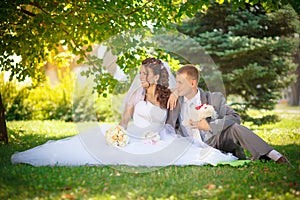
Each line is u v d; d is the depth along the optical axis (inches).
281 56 458.6
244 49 418.0
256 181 167.0
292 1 233.0
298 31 451.8
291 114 572.7
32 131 339.0
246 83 436.8
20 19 254.8
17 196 145.4
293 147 267.9
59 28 256.4
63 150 202.4
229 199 144.5
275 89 464.8
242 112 440.5
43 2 248.5
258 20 437.4
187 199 144.4
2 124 270.8
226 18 436.8
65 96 489.4
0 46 260.1
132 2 255.6
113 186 158.1
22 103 461.7
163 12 257.8
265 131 355.6
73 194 146.6
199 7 228.4
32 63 289.1
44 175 169.8
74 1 247.6
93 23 241.9
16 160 202.7
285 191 154.6
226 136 212.4
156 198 143.9
